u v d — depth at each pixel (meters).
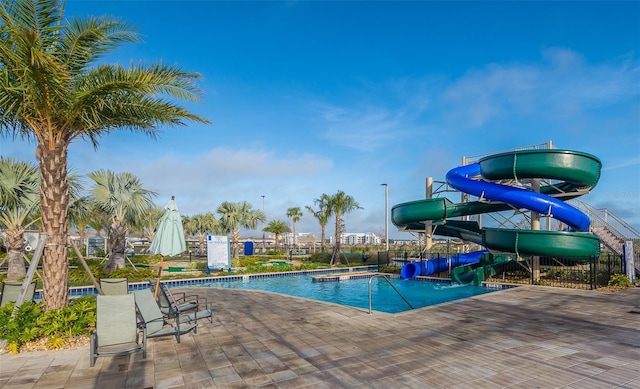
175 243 9.93
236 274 22.64
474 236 22.73
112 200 21.00
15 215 17.50
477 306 11.13
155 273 21.17
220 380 5.49
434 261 22.42
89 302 8.49
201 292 14.76
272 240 68.25
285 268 25.44
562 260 17.81
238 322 9.27
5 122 8.32
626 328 8.40
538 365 5.98
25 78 7.04
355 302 16.14
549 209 17.03
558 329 8.33
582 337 7.64
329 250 44.50
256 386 5.27
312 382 5.39
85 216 21.33
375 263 31.69
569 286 15.35
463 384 5.25
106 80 7.99
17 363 6.22
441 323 9.01
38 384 5.36
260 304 11.92
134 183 22.11
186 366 6.09
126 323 6.69
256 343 7.40
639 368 5.82
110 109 8.38
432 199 21.28
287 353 6.74
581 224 17.78
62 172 8.18
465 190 19.61
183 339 7.71
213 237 24.39
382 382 5.36
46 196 7.97
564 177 16.58
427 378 5.48
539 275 17.73
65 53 8.03
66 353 6.72
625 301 11.92
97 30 7.79
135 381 5.48
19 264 17.72
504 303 11.61
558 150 16.38
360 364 6.12
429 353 6.65
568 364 6.01
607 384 5.20
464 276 20.23
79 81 8.10
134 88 7.67
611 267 17.28
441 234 25.64
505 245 16.83
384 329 8.46
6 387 5.27
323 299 16.84
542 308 10.80
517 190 17.77
